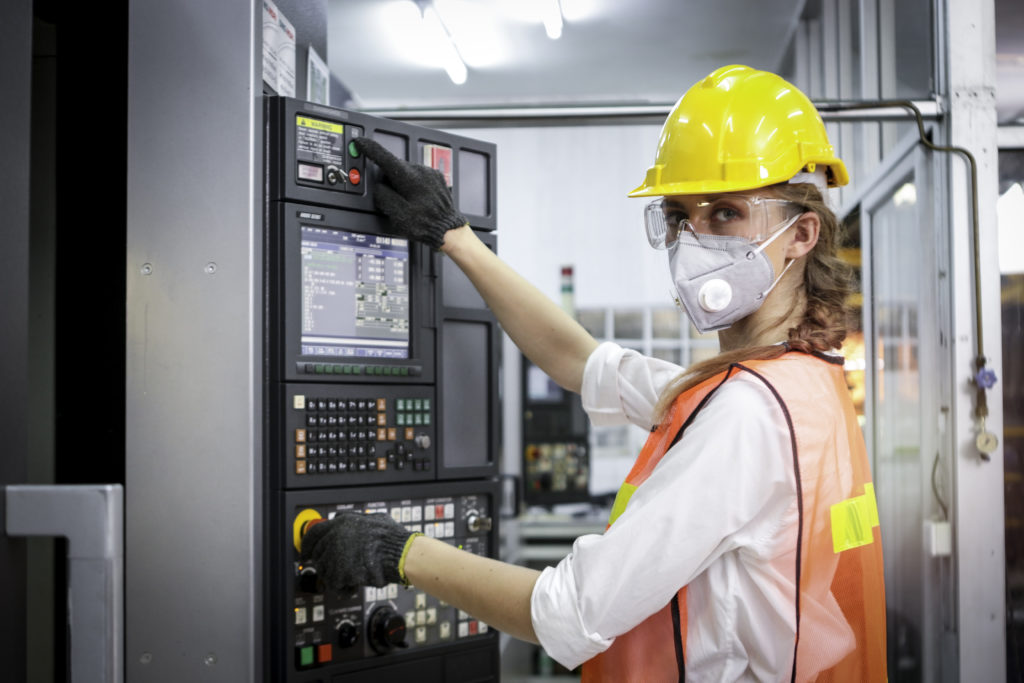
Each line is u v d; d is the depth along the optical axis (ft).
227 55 3.73
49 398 4.39
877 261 9.61
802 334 3.37
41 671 4.48
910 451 8.36
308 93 5.00
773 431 3.01
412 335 4.29
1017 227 7.14
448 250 4.18
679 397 3.33
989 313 7.09
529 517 13.96
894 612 9.00
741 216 3.38
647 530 2.94
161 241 3.74
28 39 2.71
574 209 17.01
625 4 11.16
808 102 3.60
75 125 4.41
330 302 3.98
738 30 11.73
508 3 10.83
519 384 14.82
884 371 9.45
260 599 3.72
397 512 4.21
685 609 3.14
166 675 3.65
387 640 4.03
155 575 3.67
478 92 14.64
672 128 3.59
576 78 14.14
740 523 2.96
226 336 3.68
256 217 3.74
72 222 4.39
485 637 4.52
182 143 3.75
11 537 2.55
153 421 3.70
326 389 3.93
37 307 4.41
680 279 3.43
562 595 3.01
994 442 7.03
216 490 3.66
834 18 9.72
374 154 4.06
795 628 2.99
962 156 7.13
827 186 3.66
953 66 7.11
